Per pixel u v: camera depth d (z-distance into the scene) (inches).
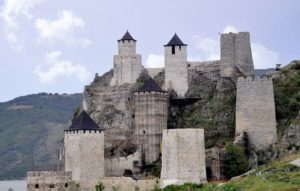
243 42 7672.2
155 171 7175.2
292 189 5408.5
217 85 7716.5
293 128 6801.2
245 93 7032.5
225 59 7701.8
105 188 6781.5
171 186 6373.0
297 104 7066.9
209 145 7268.7
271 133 6904.5
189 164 6427.2
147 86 7465.6
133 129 7726.4
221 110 7485.2
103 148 6943.9
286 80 7391.7
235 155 6756.9
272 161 6712.6
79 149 6766.7
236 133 7047.2
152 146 7362.2
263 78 6978.4
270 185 5610.2
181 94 7864.2
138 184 6712.6
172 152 6466.5
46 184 6781.5
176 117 7701.8
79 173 6756.9
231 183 6087.6
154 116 7391.7
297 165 6269.7
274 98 7057.1
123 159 7322.8
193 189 6210.6
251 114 6993.1
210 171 6815.9
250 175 6323.8
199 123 7524.6
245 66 7662.4
